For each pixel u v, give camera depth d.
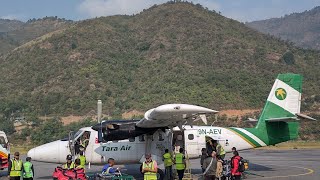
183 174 21.50
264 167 27.25
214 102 77.25
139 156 22.92
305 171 24.97
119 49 109.94
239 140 24.06
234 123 67.69
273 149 47.00
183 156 21.16
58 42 112.31
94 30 119.38
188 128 23.69
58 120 72.94
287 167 27.34
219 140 23.73
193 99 78.38
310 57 112.31
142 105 77.88
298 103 24.80
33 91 89.69
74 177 18.52
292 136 24.67
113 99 83.44
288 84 24.86
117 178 19.55
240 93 82.31
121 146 22.84
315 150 44.97
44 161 22.92
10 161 18.28
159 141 22.89
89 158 22.66
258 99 79.50
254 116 69.69
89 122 67.81
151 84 88.50
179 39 112.62
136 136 22.11
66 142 23.14
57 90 88.00
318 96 78.88
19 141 62.53
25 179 18.30
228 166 20.67
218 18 129.88
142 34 119.69
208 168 17.45
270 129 24.56
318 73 97.75
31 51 110.69
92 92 86.19
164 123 21.33
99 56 103.25
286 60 104.12
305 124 65.88
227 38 113.25
